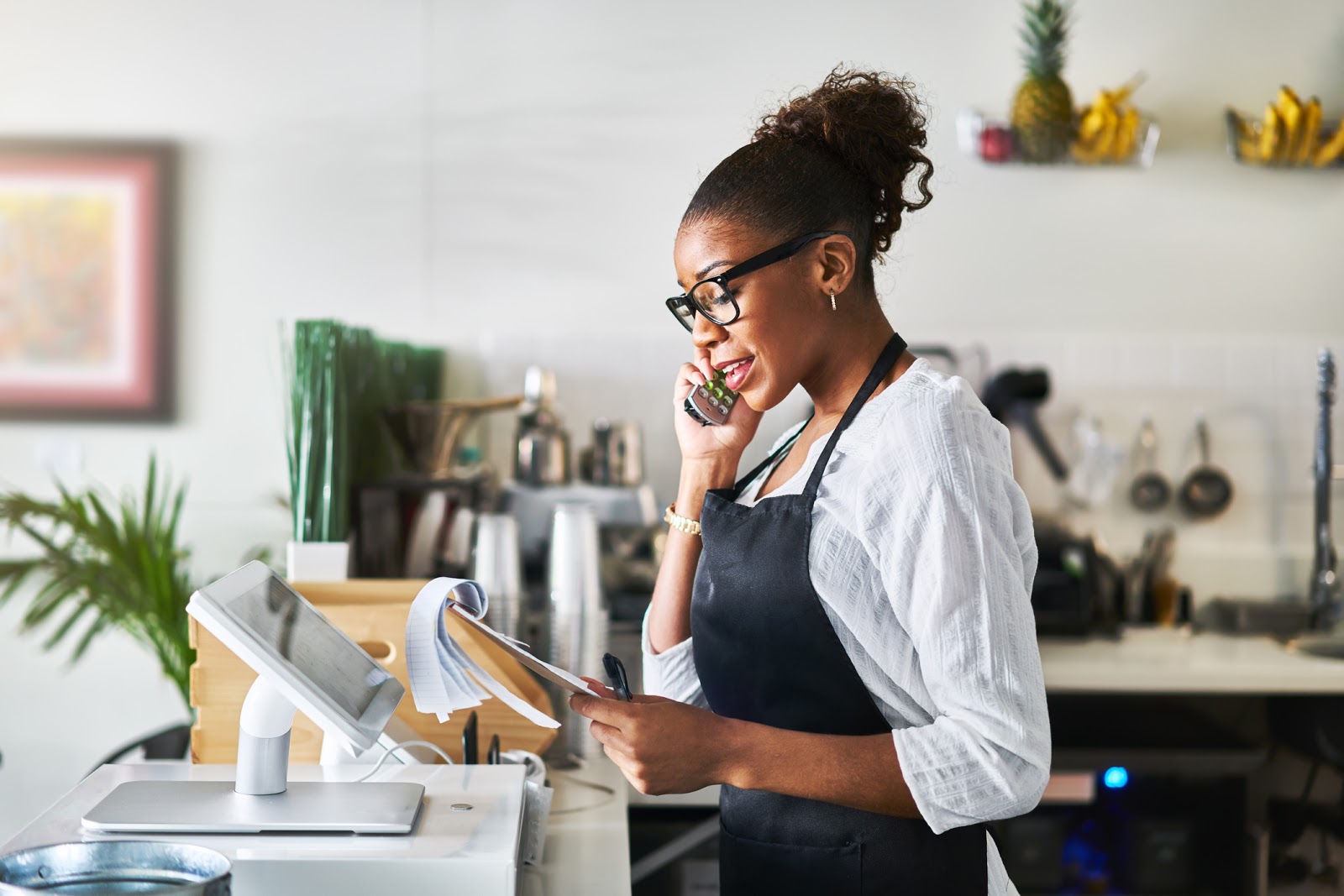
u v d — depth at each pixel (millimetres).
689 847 2189
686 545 1493
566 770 1969
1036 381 3146
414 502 2516
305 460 1965
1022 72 3385
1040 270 3408
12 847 1054
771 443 3244
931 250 3396
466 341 3367
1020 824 2693
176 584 2768
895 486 1146
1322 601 3154
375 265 3355
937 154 3389
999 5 3375
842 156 1260
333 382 1975
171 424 3336
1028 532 1204
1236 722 3047
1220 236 3430
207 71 3314
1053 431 3406
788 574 1211
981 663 1085
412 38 3336
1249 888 2697
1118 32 3408
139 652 3295
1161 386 3416
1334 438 3455
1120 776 2719
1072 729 2768
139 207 3314
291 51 3322
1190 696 3039
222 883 908
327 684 1089
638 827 2473
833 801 1140
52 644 2836
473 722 1602
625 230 3377
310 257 3346
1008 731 1073
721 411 1448
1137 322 3428
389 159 3346
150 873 958
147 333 3326
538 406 3074
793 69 3369
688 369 1519
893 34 3371
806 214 1216
